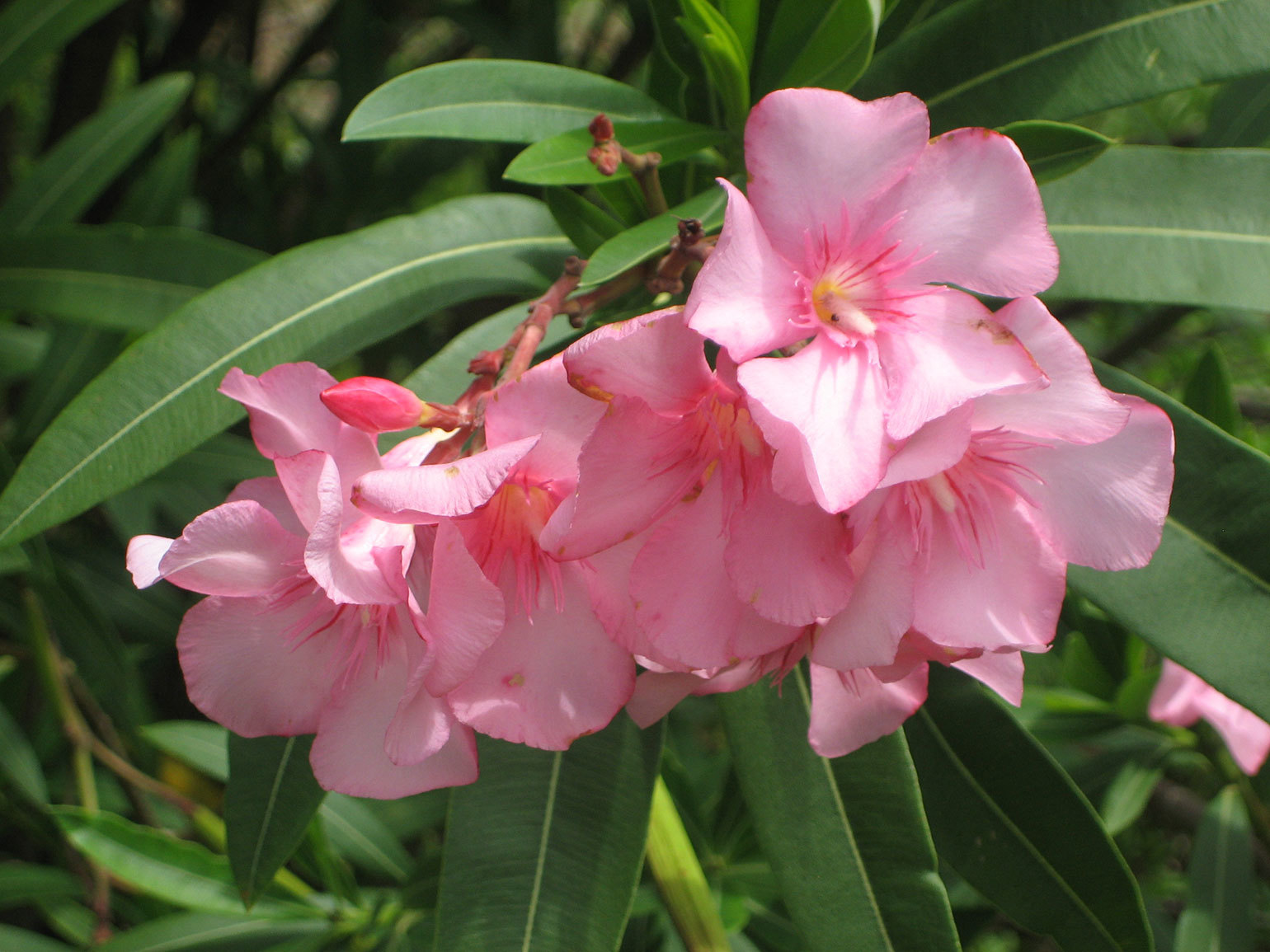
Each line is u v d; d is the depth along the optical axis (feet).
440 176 2.87
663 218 1.42
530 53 2.55
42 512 1.45
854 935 1.42
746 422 1.31
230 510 1.29
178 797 1.86
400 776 1.33
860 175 1.30
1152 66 1.46
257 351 1.51
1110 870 1.44
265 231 2.98
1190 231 1.50
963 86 1.48
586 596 1.33
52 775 2.26
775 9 1.49
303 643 1.34
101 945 1.69
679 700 1.37
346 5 2.76
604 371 1.28
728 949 1.50
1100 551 1.32
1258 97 1.71
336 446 1.31
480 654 1.29
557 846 1.44
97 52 2.68
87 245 1.73
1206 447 1.42
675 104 1.63
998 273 1.31
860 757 1.44
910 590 1.29
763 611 1.29
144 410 1.48
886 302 1.31
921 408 1.28
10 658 2.23
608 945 1.42
